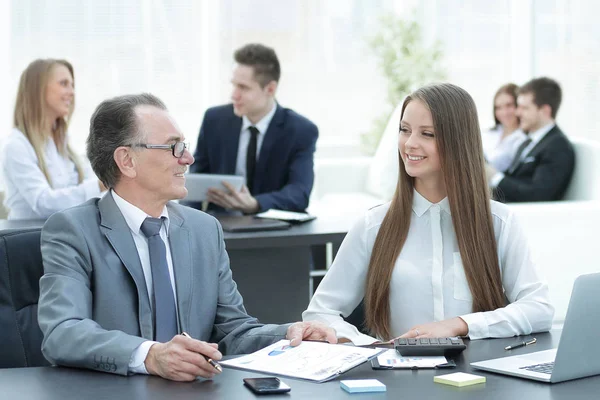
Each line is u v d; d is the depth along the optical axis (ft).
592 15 23.18
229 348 8.63
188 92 24.03
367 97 25.32
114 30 23.21
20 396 6.68
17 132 15.83
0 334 8.33
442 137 9.01
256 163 16.47
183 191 8.45
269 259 14.26
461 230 9.12
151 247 8.38
